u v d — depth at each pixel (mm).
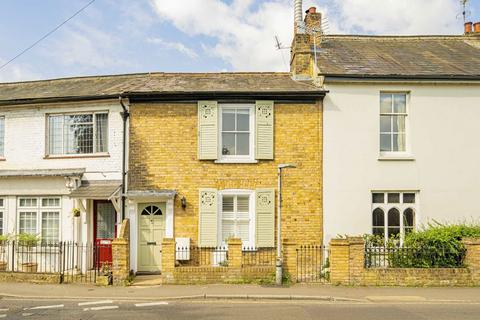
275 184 14383
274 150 14477
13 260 13797
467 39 19359
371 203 14469
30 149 15500
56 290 11781
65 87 17016
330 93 14586
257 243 14102
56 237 15039
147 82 16047
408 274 12125
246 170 14414
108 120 14922
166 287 11984
